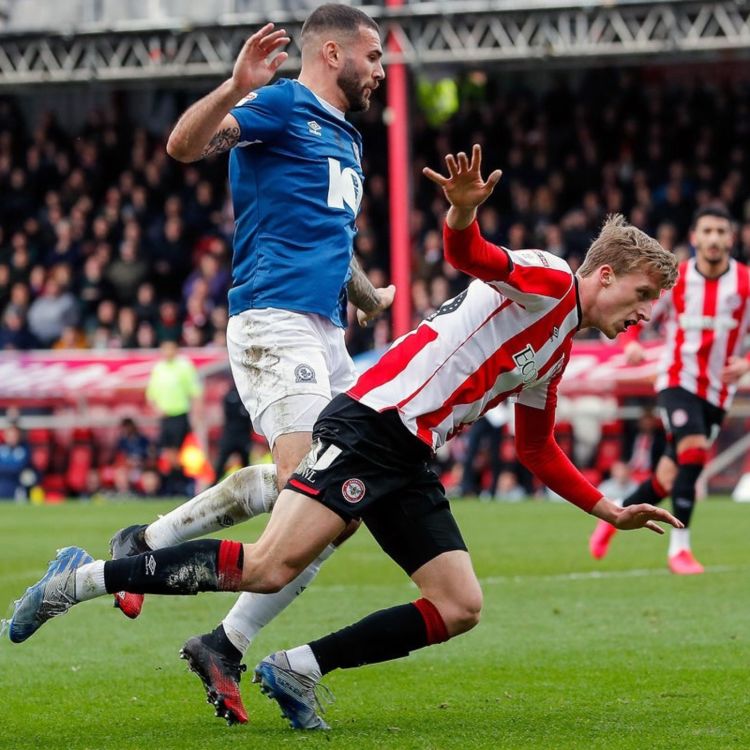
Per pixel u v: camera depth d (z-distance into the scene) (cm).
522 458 1077
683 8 4041
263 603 1045
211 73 4406
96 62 4550
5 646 1466
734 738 960
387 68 4344
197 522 1106
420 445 969
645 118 5209
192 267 5128
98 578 941
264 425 1127
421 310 4409
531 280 962
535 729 1002
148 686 1227
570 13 4119
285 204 1136
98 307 4975
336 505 948
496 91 5659
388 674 1277
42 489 4344
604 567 2172
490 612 1684
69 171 5672
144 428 4353
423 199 5262
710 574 2041
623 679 1228
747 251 4603
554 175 4984
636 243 987
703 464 2075
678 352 2086
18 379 4394
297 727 1019
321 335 1152
